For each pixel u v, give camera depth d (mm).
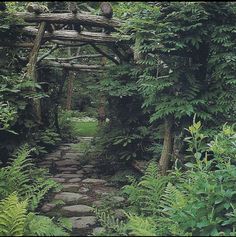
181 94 5082
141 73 6289
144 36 5043
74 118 16188
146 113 6777
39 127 7965
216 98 5148
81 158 7867
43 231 3156
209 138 4965
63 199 5266
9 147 5980
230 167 3570
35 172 5445
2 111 4758
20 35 6746
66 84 15828
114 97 7086
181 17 4867
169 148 5406
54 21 6445
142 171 5891
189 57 5324
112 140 6891
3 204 3852
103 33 6895
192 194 3416
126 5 6555
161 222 3555
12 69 6855
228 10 4938
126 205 4855
